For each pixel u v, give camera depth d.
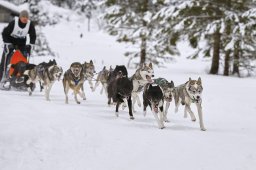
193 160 6.15
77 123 7.75
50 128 7.07
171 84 9.31
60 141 6.54
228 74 23.50
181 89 9.48
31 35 13.25
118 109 10.15
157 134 7.77
